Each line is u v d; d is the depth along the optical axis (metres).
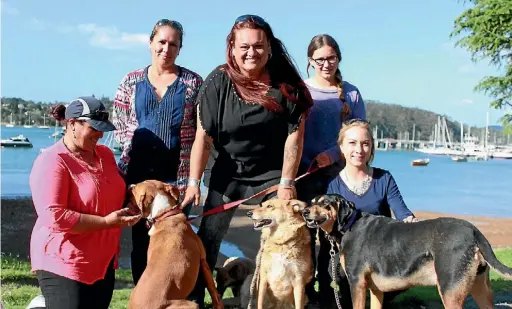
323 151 5.83
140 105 5.47
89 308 4.48
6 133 127.50
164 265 4.28
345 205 5.02
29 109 150.88
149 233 4.60
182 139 5.53
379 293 4.98
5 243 14.12
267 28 4.90
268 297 5.36
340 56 5.90
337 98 5.87
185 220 4.69
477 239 4.29
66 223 4.16
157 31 5.39
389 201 5.36
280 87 4.98
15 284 7.70
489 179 60.84
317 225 5.00
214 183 5.50
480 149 127.19
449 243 4.34
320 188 5.80
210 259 5.57
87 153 4.51
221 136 5.20
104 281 4.67
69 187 4.32
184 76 5.57
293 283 5.18
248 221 18.36
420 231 4.58
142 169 5.51
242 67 4.94
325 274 5.72
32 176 4.29
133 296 4.16
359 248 4.88
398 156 121.06
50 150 4.38
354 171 5.41
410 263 4.57
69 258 4.31
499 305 6.40
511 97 22.70
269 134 5.13
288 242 5.11
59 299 4.29
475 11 21.19
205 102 5.07
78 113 4.31
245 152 5.23
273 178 5.39
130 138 5.54
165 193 4.68
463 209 30.52
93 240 4.43
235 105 4.99
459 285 4.27
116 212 4.39
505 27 20.88
